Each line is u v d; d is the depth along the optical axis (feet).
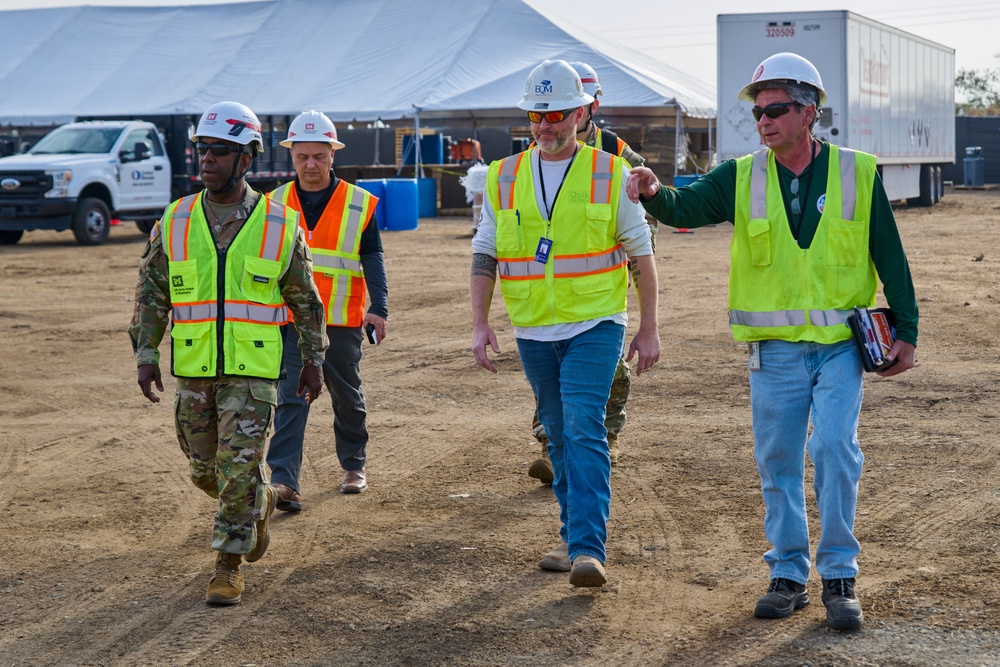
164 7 119.44
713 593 14.93
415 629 13.97
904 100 93.91
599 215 14.88
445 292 48.21
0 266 60.75
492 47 102.47
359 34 108.37
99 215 74.84
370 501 19.72
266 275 14.85
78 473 21.84
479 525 18.19
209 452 15.20
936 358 30.89
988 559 15.72
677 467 21.21
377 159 123.85
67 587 15.79
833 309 13.60
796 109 13.39
